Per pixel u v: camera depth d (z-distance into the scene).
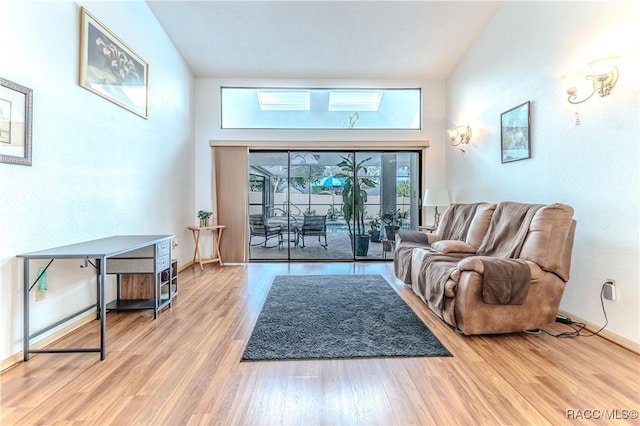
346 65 4.93
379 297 3.40
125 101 3.18
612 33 2.34
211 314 2.88
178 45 4.43
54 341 2.29
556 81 2.87
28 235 2.08
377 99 5.49
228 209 5.34
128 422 1.46
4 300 1.93
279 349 2.19
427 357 2.08
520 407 1.56
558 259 2.40
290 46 4.47
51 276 2.29
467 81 4.58
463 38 4.32
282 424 1.46
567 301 2.74
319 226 5.68
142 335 2.42
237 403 1.60
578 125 2.64
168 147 4.24
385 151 5.58
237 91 5.44
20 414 1.51
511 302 2.31
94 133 2.72
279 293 3.54
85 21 2.57
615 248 2.32
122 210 3.16
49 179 2.24
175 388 1.73
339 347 2.22
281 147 5.40
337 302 3.23
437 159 5.39
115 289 3.08
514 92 3.48
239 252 5.34
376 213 5.65
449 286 2.46
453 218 4.06
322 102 5.45
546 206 2.53
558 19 2.84
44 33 2.19
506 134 3.62
